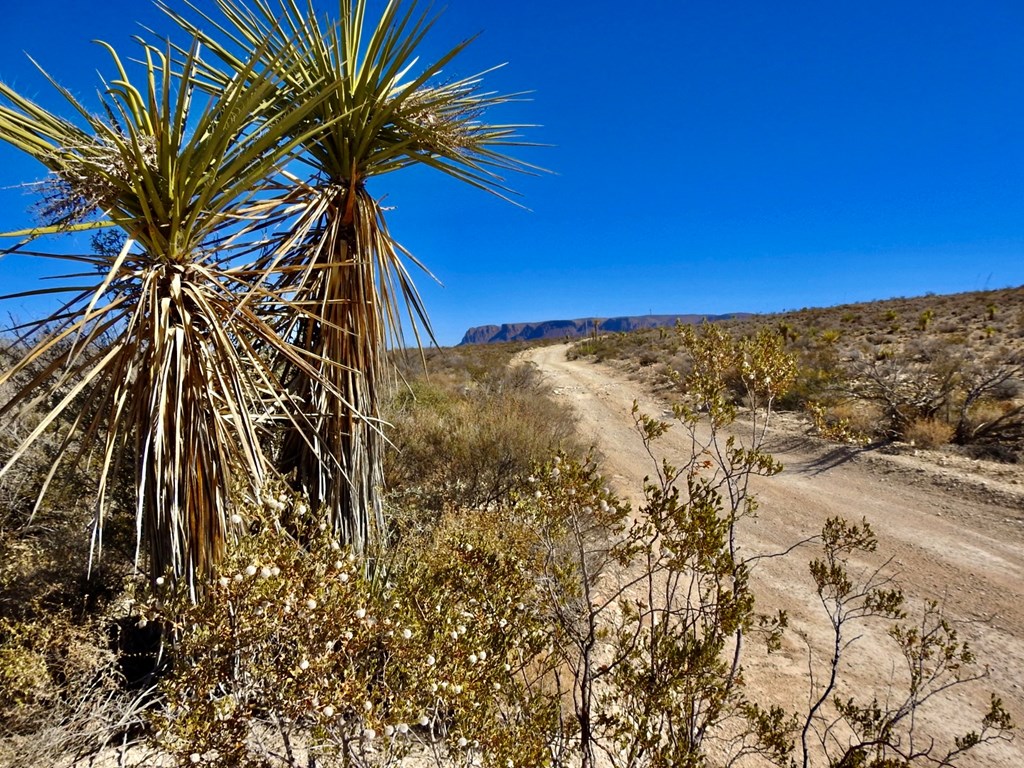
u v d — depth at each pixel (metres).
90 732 2.18
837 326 27.25
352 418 3.31
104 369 2.47
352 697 1.64
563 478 2.23
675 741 1.91
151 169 2.31
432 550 3.28
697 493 2.03
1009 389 10.78
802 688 3.60
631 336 34.44
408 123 3.18
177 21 2.84
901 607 4.71
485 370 22.06
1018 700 3.50
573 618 2.55
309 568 1.78
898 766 1.96
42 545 3.27
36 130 2.08
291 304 2.78
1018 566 5.36
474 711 1.80
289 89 3.08
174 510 2.45
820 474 8.78
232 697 1.72
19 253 2.04
